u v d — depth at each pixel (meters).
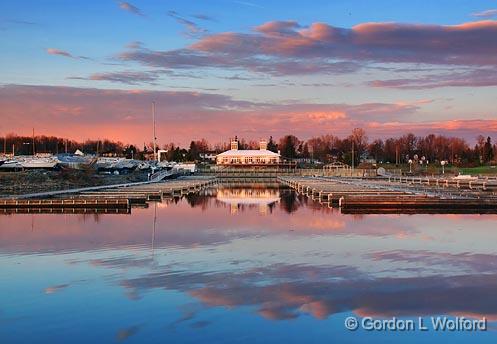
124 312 19.14
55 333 17.33
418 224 44.44
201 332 17.39
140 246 32.69
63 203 59.28
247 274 24.62
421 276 24.33
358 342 16.75
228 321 18.30
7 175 101.31
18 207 58.84
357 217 50.28
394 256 29.19
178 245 33.03
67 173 111.38
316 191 81.06
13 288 22.20
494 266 26.52
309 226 43.03
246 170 174.12
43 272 25.12
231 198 77.25
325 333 17.41
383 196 65.00
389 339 17.00
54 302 20.27
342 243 33.78
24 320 18.44
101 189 85.06
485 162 188.88
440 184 102.88
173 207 62.38
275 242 34.19
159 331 17.45
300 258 28.55
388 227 42.31
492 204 58.41
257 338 16.95
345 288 22.17
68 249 31.70
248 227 42.38
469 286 22.58
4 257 29.08
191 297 20.83
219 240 35.12
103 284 22.77
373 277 24.08
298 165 194.50
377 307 19.80
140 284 22.77
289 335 17.22
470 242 34.34
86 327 17.80
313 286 22.48
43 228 42.16
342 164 193.62
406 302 20.41
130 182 116.62
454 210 57.88
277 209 59.09
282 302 20.27
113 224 44.97
